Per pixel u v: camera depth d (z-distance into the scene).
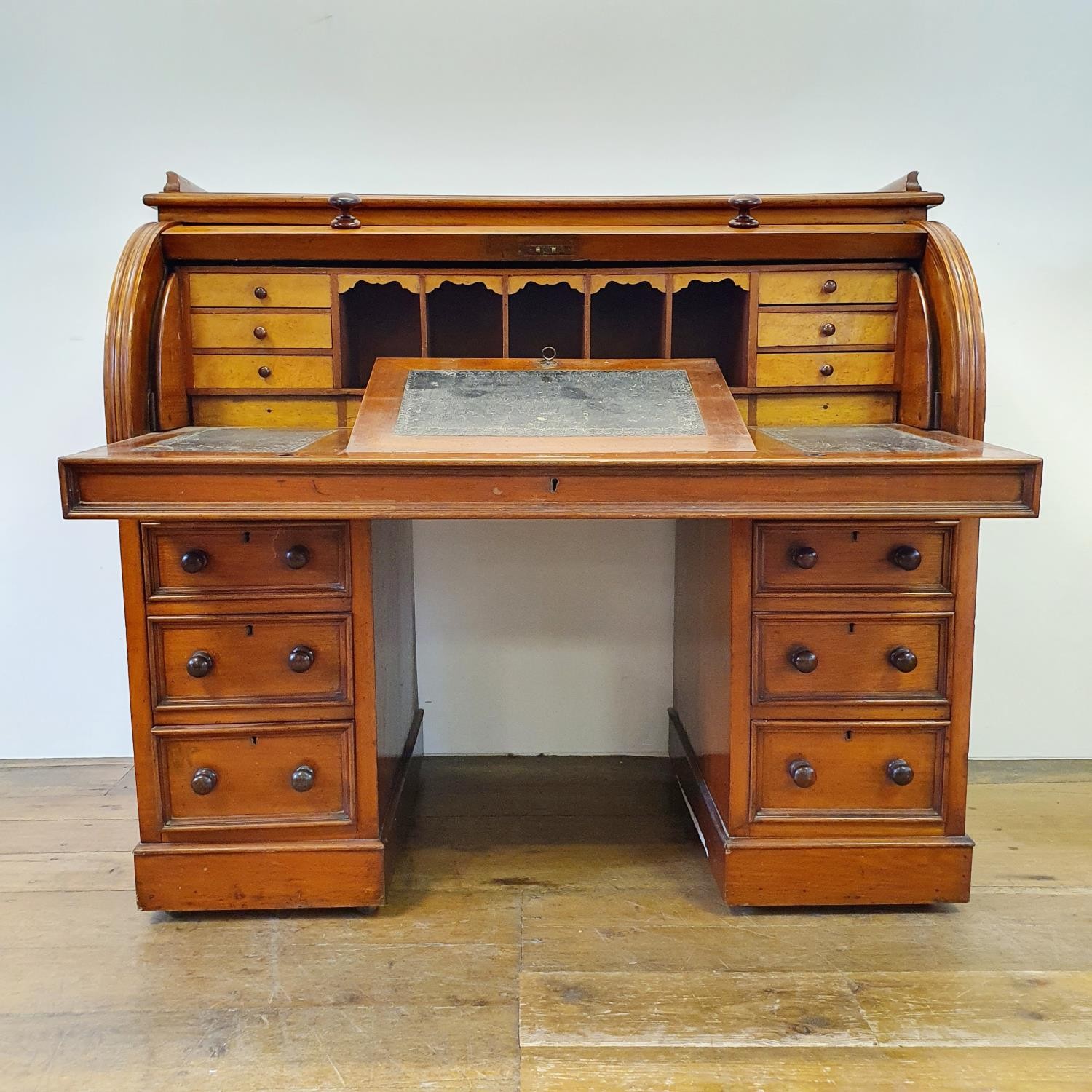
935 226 1.75
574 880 1.77
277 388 1.82
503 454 1.34
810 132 2.15
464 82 2.13
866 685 1.60
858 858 1.61
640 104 2.14
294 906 1.62
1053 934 1.58
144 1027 1.34
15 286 2.13
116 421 1.59
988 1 2.08
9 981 1.45
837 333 1.82
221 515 1.30
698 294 2.04
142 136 2.12
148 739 1.58
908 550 1.55
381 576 1.70
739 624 1.58
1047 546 2.25
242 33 2.09
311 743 1.61
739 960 1.50
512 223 1.77
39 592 2.25
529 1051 1.29
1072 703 2.32
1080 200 2.14
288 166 2.15
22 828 1.98
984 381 1.61
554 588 2.33
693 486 1.31
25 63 2.07
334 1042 1.31
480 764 2.36
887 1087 1.22
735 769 1.61
